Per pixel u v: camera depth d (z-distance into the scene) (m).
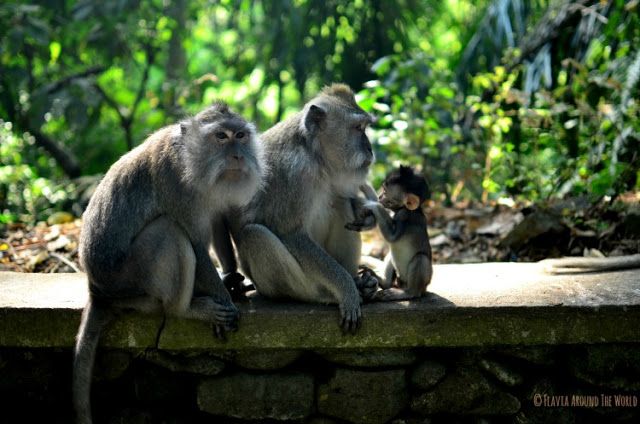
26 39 13.38
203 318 5.50
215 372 5.70
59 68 14.89
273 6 14.80
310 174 5.95
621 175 8.76
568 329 5.53
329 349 5.66
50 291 6.04
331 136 6.03
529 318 5.52
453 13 18.61
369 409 5.67
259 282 5.96
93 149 15.96
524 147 11.18
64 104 13.15
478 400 5.71
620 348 5.62
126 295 5.55
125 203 5.57
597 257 6.96
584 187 8.97
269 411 5.70
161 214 5.59
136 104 14.77
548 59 10.92
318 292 5.82
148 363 5.76
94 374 5.74
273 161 6.02
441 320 5.54
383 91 11.12
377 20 15.02
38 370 5.77
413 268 5.73
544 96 9.53
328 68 15.23
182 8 15.48
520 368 5.71
